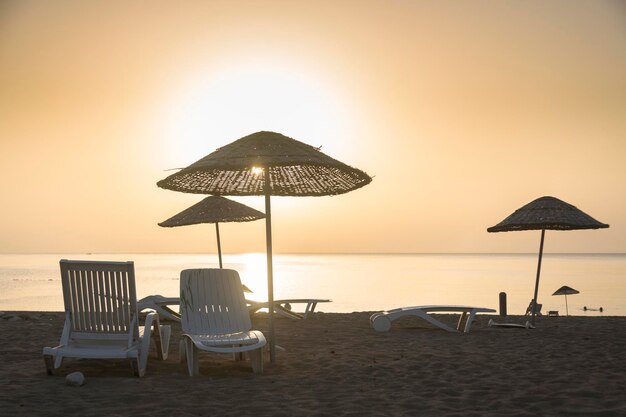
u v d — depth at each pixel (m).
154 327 6.85
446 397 5.25
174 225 12.33
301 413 4.72
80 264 6.00
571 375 6.07
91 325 6.09
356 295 46.22
